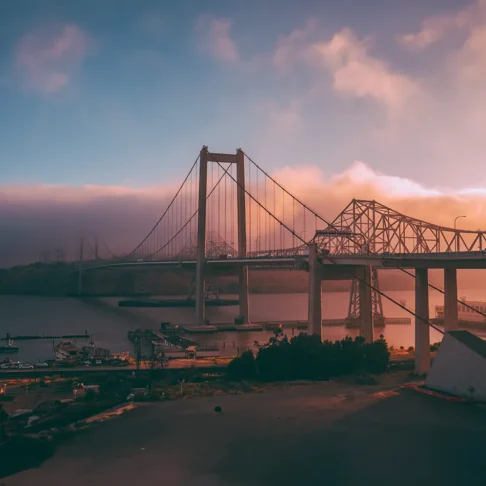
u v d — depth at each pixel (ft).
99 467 194.39
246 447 211.61
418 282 363.56
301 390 303.07
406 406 263.90
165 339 565.94
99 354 451.12
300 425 236.43
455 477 183.93
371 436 221.66
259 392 299.38
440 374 293.23
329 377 340.59
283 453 205.36
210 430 231.50
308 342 355.36
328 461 197.77
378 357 359.46
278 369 338.95
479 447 208.74
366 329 459.32
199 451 208.23
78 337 623.77
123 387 326.85
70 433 229.66
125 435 226.38
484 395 268.62
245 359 348.59
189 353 442.50
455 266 339.16
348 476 185.57
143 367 381.19
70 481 183.73
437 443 213.25
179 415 253.44
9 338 592.19
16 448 212.43
